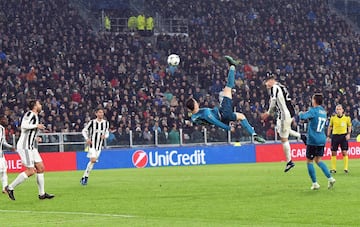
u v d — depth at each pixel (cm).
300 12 9231
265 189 3161
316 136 2980
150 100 6950
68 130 6125
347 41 9081
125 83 7150
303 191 3012
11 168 5444
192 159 6216
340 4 9950
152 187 3450
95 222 2255
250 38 8606
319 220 2209
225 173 4506
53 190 3428
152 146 6200
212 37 8462
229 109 2803
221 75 7719
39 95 6519
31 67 6969
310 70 8350
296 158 6488
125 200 2898
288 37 8838
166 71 7538
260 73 7981
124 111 6612
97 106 6556
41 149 5722
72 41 7562
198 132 6356
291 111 3716
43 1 7869
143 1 8931
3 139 3412
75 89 6812
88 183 3866
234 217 2328
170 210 2544
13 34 7338
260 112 6788
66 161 5762
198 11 8819
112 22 8444
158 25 8681
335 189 3062
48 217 2417
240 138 6475
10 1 7638
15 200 3030
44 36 7475
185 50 8044
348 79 8431
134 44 7856
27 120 2970
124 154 5959
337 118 4309
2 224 2256
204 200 2816
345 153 4322
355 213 2330
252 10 8994
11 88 6512
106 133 3766
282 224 2139
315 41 8919
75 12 8038
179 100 7081
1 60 6969
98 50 7512
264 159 6456
